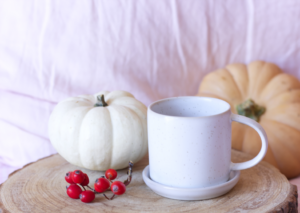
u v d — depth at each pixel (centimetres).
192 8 87
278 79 83
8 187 61
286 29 90
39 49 83
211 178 56
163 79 88
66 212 55
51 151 84
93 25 84
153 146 57
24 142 83
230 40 90
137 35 85
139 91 86
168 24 86
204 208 55
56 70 84
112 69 85
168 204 57
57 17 83
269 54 92
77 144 62
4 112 84
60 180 63
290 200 56
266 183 61
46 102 84
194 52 89
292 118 79
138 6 85
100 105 65
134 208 56
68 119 63
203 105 61
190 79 90
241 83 84
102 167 64
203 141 55
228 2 89
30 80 84
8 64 84
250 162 58
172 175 56
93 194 57
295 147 77
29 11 83
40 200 58
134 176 64
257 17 90
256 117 80
